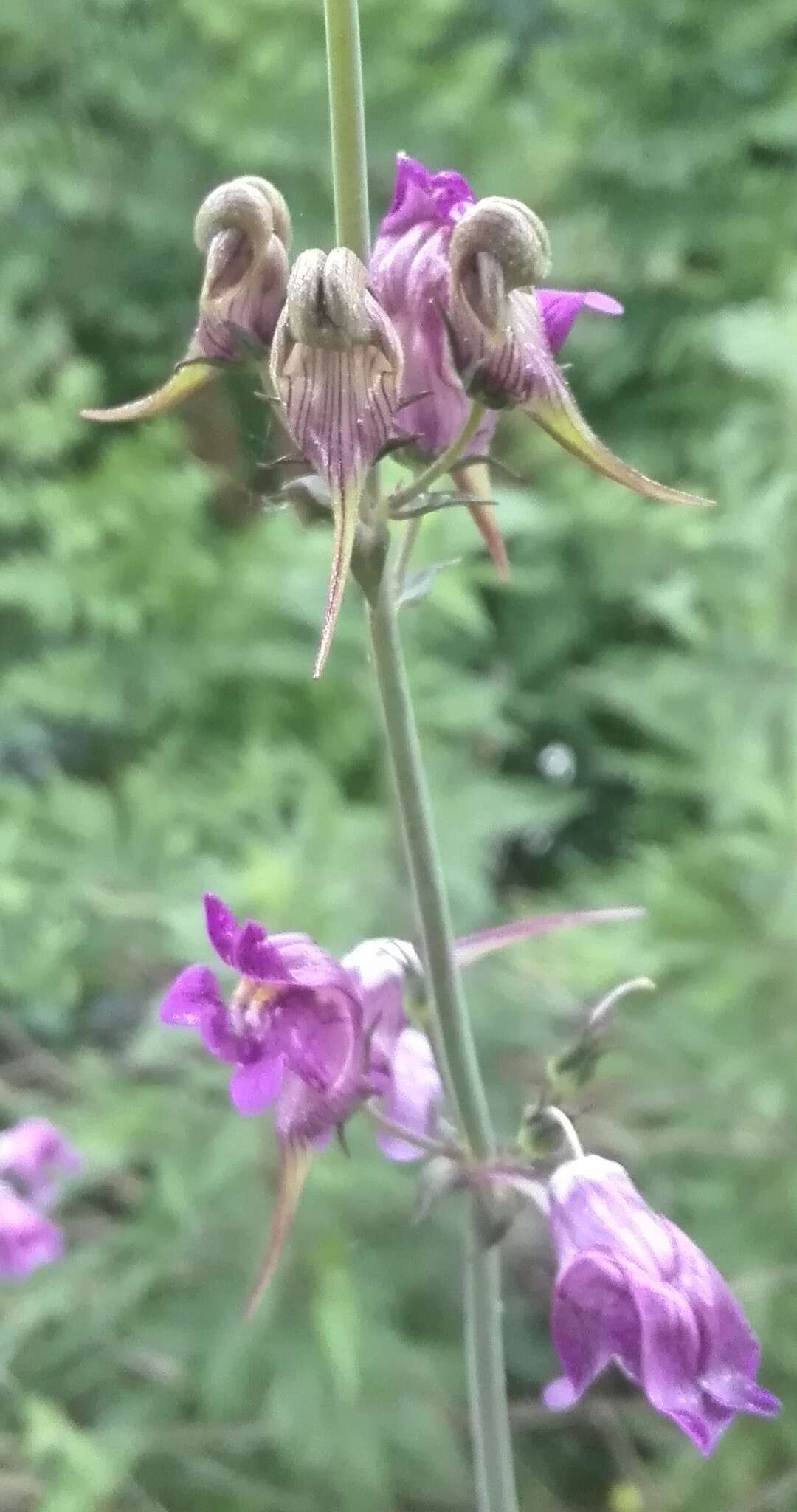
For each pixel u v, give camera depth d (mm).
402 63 392
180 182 402
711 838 308
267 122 383
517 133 400
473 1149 131
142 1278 268
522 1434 296
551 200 406
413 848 126
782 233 398
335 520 99
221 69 403
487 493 138
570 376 418
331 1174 253
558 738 416
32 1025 346
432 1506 274
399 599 125
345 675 340
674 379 413
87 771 398
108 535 360
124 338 423
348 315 98
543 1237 278
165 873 305
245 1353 261
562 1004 291
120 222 407
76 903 307
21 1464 270
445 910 128
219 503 406
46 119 402
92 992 354
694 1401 109
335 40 110
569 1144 128
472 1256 135
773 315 335
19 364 367
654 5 411
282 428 120
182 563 344
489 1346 136
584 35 429
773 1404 111
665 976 296
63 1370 285
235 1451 270
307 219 389
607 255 406
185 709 345
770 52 415
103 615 332
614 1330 113
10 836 304
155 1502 270
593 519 363
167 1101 275
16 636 397
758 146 435
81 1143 268
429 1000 135
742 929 288
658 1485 275
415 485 116
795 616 312
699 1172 285
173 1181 255
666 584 337
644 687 321
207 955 257
